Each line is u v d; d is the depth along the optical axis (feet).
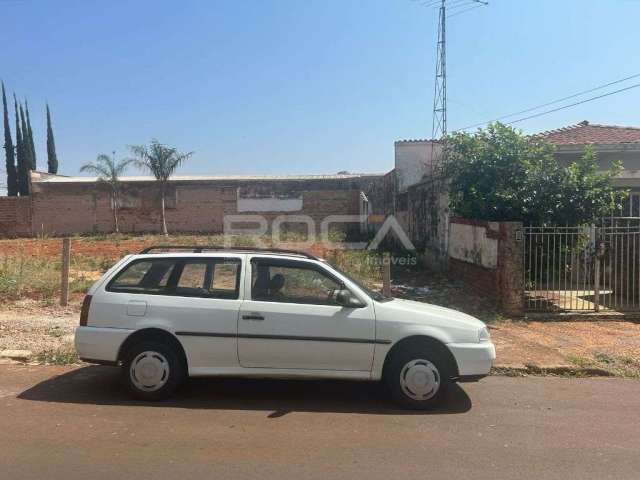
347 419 17.19
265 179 120.06
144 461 13.65
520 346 27.32
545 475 13.21
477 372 18.38
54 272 46.32
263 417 17.20
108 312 18.75
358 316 18.39
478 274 40.24
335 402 18.90
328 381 21.34
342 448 14.74
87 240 96.27
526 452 14.67
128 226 119.03
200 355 18.51
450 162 45.85
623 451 14.87
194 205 119.85
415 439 15.53
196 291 19.11
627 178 49.16
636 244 37.81
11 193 160.56
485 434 16.06
